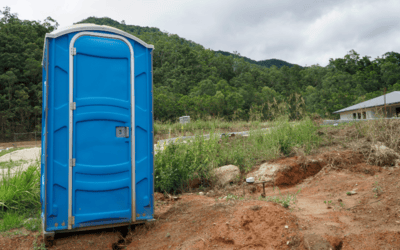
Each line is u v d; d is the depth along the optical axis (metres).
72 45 3.53
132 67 3.84
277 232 3.12
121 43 3.81
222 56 165.12
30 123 57.56
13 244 3.45
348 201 4.28
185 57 147.38
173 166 6.22
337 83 102.94
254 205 3.72
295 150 7.26
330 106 64.69
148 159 3.93
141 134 3.90
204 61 161.00
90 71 3.62
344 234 3.13
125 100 3.79
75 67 3.53
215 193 5.74
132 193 3.76
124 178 3.73
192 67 141.75
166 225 3.82
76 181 3.46
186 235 3.41
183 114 47.91
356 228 3.27
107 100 3.67
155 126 17.06
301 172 6.16
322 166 6.35
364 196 4.32
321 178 5.82
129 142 3.79
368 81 104.88
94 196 3.55
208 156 6.85
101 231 3.75
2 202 4.75
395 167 5.73
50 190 3.36
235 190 5.79
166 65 138.88
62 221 3.39
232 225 3.30
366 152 6.59
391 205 3.71
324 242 2.88
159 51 152.62
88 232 3.70
